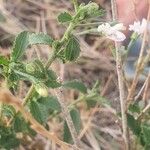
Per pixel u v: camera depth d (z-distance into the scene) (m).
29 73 0.12
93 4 0.12
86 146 0.21
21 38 0.12
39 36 0.12
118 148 0.21
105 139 0.21
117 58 0.15
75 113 0.16
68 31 0.12
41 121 0.14
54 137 0.11
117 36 0.13
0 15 0.21
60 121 0.20
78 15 0.12
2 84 0.13
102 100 0.17
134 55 0.20
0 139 0.14
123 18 0.19
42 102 0.14
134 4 0.18
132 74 0.20
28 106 0.14
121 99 0.15
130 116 0.15
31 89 0.14
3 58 0.12
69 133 0.16
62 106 0.14
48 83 0.12
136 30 0.15
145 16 0.20
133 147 0.16
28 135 0.16
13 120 0.14
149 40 0.18
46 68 0.12
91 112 0.21
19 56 0.12
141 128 0.16
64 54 0.12
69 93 0.22
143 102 0.16
